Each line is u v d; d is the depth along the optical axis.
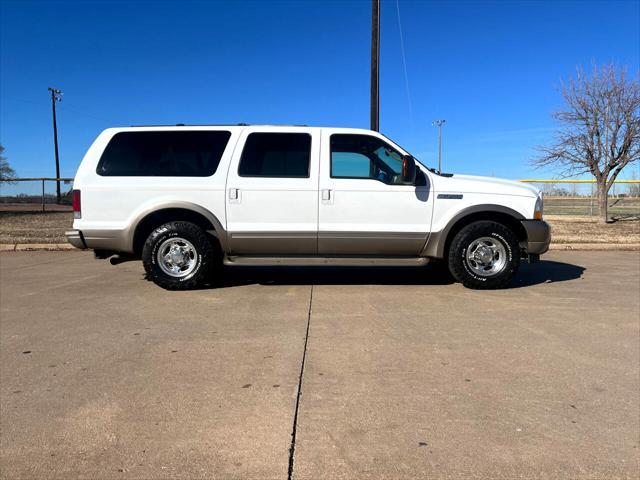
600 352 4.12
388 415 3.01
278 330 4.73
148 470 2.46
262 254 6.50
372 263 6.42
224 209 6.31
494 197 6.45
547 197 17.81
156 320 5.09
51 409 3.11
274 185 6.29
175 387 3.43
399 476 2.41
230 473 2.44
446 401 3.21
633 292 6.43
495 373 3.67
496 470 2.46
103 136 6.43
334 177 6.36
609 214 17.97
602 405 3.15
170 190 6.27
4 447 2.67
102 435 2.79
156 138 6.41
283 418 2.98
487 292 6.43
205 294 6.29
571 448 2.65
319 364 3.85
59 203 24.02
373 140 6.45
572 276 7.58
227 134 6.43
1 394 3.32
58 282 7.11
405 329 4.77
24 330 4.75
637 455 2.59
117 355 4.06
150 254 6.33
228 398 3.25
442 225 6.42
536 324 4.95
